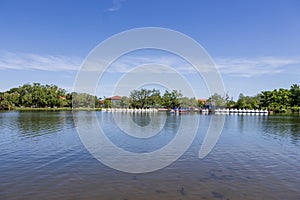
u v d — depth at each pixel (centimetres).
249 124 3678
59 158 1372
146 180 1013
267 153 1544
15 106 9400
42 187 919
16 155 1429
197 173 1116
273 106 8262
